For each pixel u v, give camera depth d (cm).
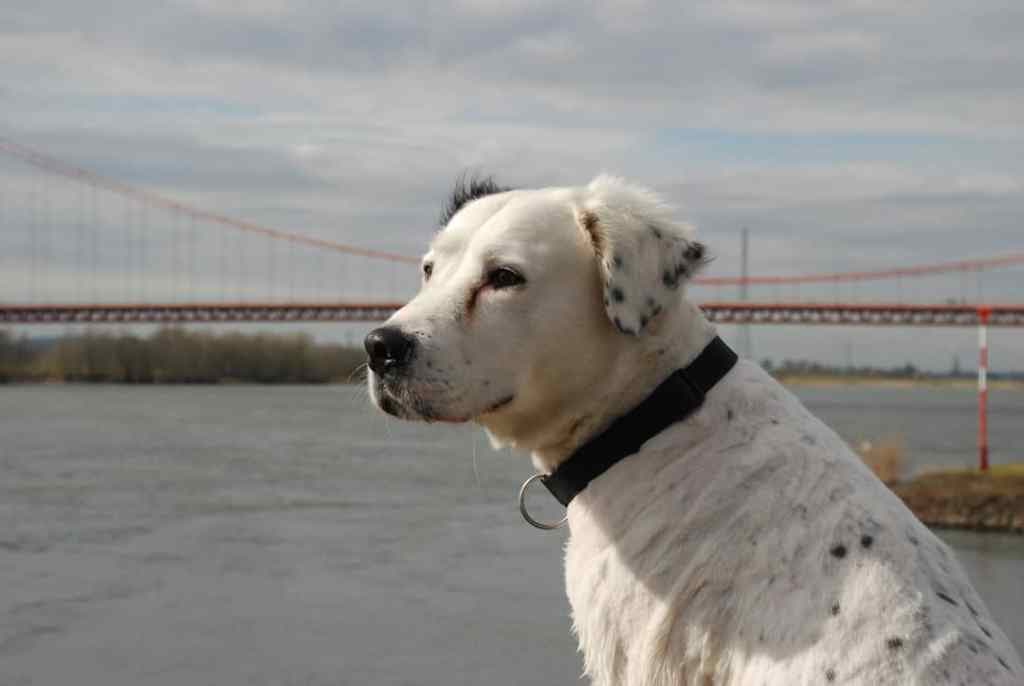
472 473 2784
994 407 11869
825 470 260
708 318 297
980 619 243
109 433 4119
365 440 4019
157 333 11281
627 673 270
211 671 1078
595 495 281
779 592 247
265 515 2062
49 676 1065
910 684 228
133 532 1864
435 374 277
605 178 297
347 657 1124
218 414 5562
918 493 2191
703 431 272
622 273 273
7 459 3070
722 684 253
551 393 284
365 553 1669
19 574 1512
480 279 286
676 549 263
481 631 1223
